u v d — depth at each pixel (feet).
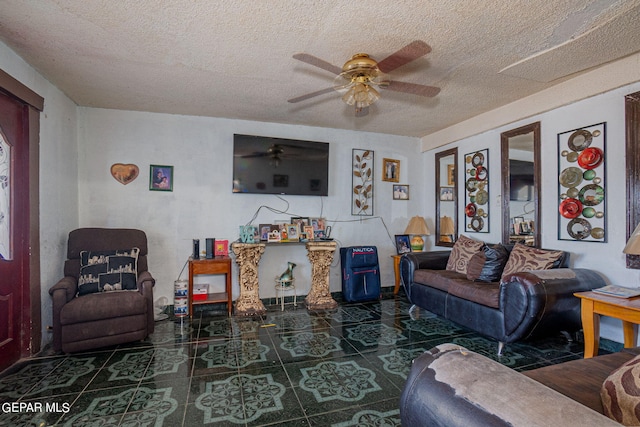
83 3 5.69
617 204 8.25
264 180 12.85
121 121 11.44
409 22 6.25
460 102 10.84
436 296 10.54
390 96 10.23
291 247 13.41
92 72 8.51
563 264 8.87
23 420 5.48
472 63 7.98
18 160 7.86
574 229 9.18
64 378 6.89
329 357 7.97
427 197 15.52
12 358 7.52
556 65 8.13
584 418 1.97
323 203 14.02
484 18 6.12
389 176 15.15
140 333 8.64
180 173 12.06
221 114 12.07
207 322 10.68
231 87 9.50
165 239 11.87
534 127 10.35
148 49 7.33
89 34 6.71
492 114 11.62
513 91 9.88
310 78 8.87
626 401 2.65
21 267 7.90
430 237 15.38
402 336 9.43
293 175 13.24
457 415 2.29
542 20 6.17
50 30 6.56
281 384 6.66
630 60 7.75
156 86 9.43
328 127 13.94
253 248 11.73
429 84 9.28
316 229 13.44
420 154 15.62
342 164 14.32
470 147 13.03
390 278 15.10
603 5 5.70
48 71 8.44
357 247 13.57
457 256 11.60
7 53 7.22
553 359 7.89
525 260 9.21
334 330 9.93
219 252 11.92
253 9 5.86
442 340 9.14
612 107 8.33
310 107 11.26
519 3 5.66
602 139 8.54
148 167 11.71
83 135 11.03
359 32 6.61
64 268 9.38
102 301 8.29
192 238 12.19
